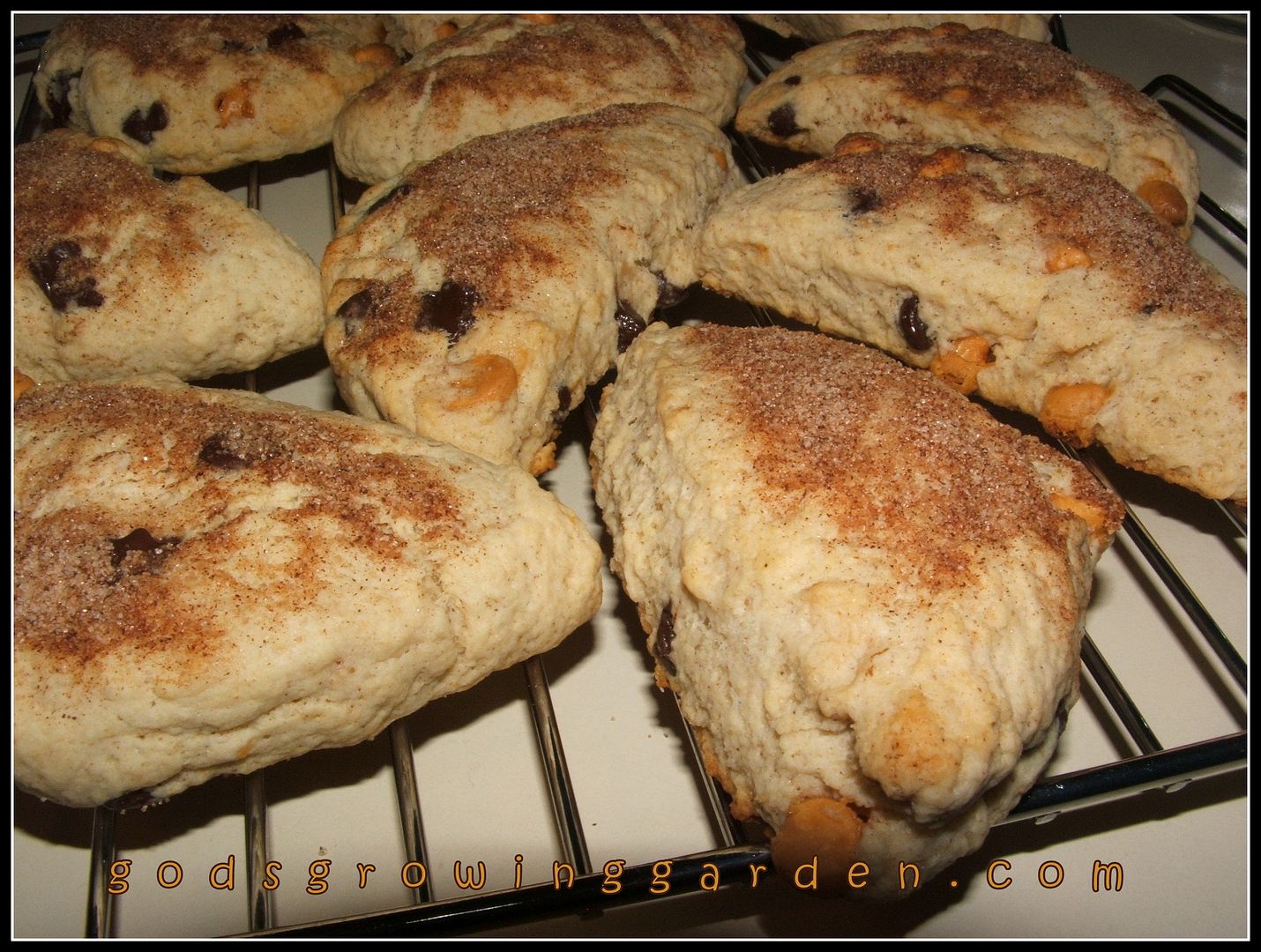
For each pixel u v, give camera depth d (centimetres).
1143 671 22
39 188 25
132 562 18
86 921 18
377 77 31
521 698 22
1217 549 24
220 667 17
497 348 22
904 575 17
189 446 19
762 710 18
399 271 23
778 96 30
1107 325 23
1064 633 18
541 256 23
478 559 19
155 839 20
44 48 31
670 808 21
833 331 26
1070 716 22
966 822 17
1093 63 37
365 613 18
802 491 18
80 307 24
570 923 19
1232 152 33
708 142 27
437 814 20
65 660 17
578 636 23
